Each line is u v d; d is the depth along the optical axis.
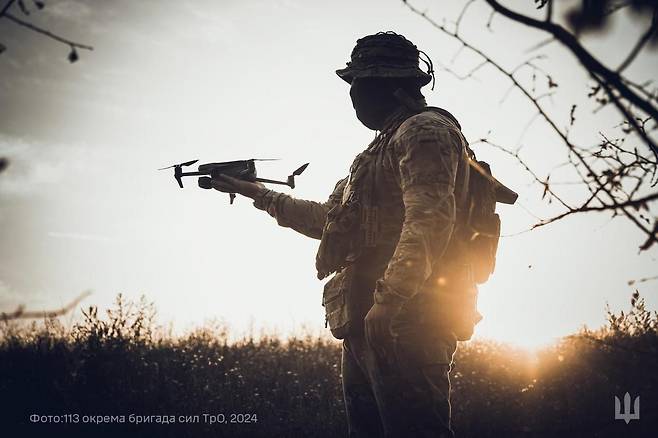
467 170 3.17
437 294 3.10
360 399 3.36
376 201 3.24
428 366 3.04
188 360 7.23
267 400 6.26
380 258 3.22
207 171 3.85
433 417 3.01
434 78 3.47
